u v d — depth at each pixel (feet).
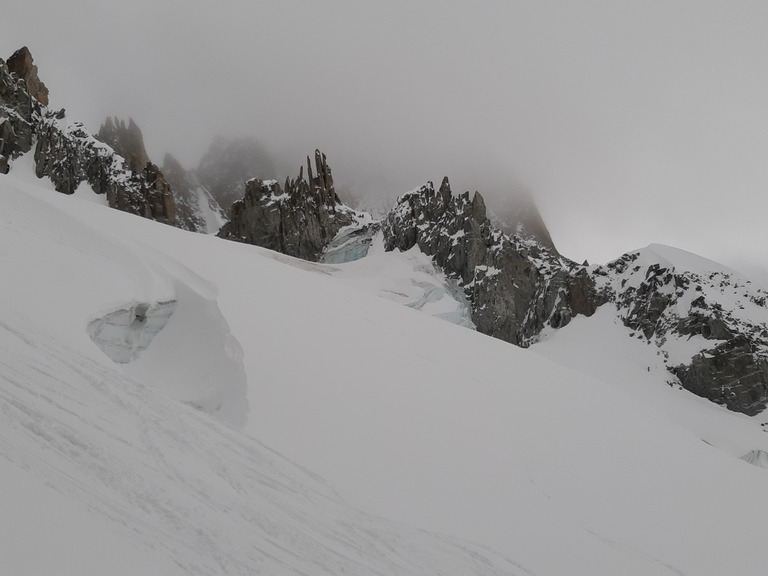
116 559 25.90
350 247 337.93
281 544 40.04
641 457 112.68
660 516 90.79
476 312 301.22
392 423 88.07
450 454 84.74
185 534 34.19
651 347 305.94
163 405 51.11
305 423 78.43
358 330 127.75
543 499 82.43
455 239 311.47
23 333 50.14
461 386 116.37
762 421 266.57
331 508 51.34
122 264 85.20
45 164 302.45
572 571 66.33
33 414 37.68
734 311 301.43
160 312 80.89
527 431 105.60
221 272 128.77
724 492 108.27
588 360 297.94
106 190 315.78
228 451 50.55
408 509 64.95
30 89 339.77
